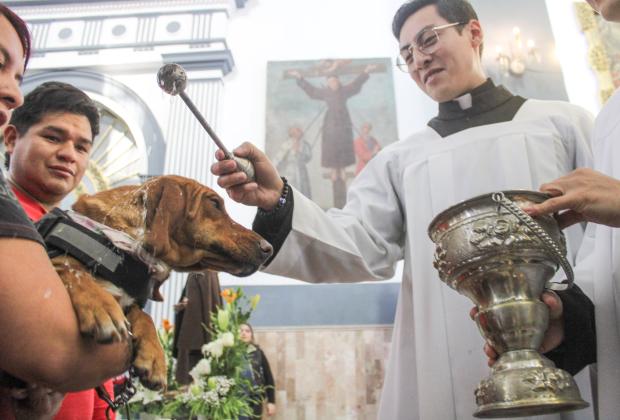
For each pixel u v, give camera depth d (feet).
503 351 3.18
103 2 22.66
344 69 21.38
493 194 3.12
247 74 21.56
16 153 4.78
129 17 22.43
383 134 20.12
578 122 5.14
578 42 20.99
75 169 4.89
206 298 12.11
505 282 3.14
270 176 4.19
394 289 17.52
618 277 3.52
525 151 4.80
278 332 16.96
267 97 20.80
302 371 16.52
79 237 2.62
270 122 20.31
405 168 5.34
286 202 4.30
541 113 5.14
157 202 3.10
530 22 21.12
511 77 20.04
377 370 16.52
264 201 4.21
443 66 5.27
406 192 5.15
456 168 4.98
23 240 2.12
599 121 4.15
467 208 3.22
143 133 20.01
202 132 20.01
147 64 21.35
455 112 5.36
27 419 2.50
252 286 17.61
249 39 22.34
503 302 3.14
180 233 3.18
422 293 4.64
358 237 4.98
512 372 2.97
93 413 4.28
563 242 3.25
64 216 2.69
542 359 3.06
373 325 16.98
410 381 4.64
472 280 3.24
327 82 21.09
